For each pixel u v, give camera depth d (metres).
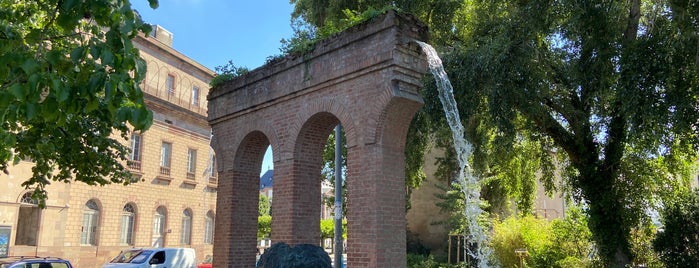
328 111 11.55
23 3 9.75
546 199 41.19
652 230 16.02
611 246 15.55
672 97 11.73
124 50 5.09
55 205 25.91
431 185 31.91
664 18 12.59
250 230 14.19
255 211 14.39
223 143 14.68
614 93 13.30
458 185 23.62
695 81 11.75
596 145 16.42
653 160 16.66
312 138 12.47
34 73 4.83
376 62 10.50
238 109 14.16
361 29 10.98
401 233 10.42
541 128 16.88
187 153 35.31
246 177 14.37
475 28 17.39
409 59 10.62
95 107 5.14
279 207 12.32
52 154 12.12
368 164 10.45
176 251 19.56
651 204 16.34
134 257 18.72
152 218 31.81
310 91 12.06
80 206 27.55
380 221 10.10
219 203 14.36
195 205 35.66
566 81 15.31
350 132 10.95
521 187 20.69
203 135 36.91
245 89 14.09
